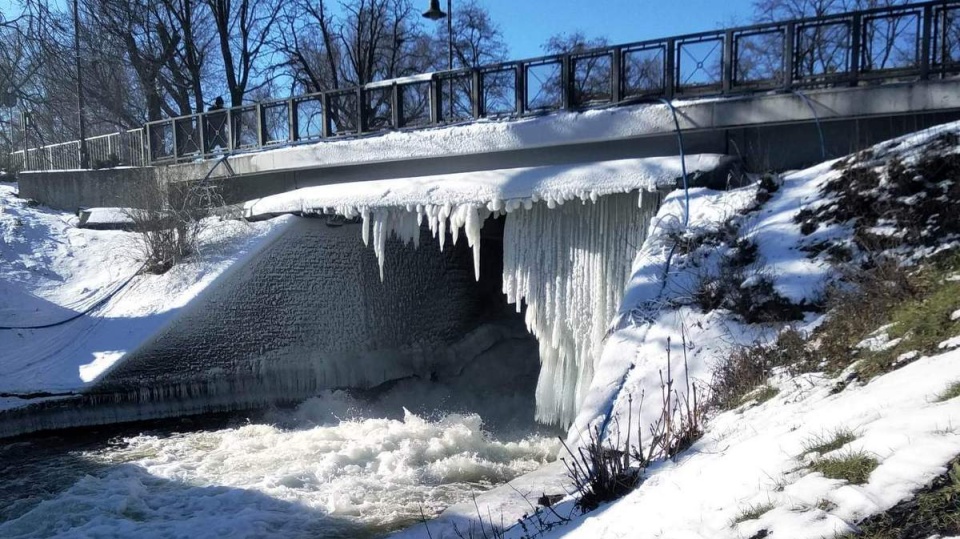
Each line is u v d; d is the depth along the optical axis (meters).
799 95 9.36
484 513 6.67
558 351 11.69
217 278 13.78
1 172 25.33
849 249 6.86
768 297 6.81
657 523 3.45
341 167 14.85
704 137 10.34
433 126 13.33
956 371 3.70
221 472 9.90
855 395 4.19
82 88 21.73
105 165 19.95
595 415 6.62
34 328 13.30
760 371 5.86
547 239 11.45
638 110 10.65
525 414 14.58
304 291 14.97
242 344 14.06
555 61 11.69
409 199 12.69
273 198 15.47
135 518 8.05
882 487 2.79
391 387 16.03
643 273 8.17
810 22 9.36
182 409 13.25
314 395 14.98
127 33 23.27
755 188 8.97
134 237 15.96
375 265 16.17
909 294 5.68
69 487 9.44
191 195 15.89
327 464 10.05
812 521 2.77
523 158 12.08
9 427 11.48
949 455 2.79
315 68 33.72
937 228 6.41
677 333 7.12
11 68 14.66
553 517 4.96
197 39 28.28
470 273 18.69
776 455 3.57
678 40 10.45
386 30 33.38
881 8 8.91
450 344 17.84
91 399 12.23
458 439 11.34
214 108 24.02
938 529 2.49
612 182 10.37
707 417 5.55
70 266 15.62
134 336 12.99
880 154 7.74
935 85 8.47
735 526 3.01
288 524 7.71
